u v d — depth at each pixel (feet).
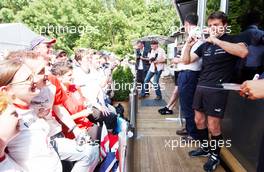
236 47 8.87
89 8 48.96
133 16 64.34
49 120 7.91
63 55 14.49
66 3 44.83
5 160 5.11
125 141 8.20
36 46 9.94
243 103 10.16
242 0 14.07
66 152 7.54
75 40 39.65
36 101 7.37
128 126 10.71
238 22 14.38
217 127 10.28
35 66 7.25
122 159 7.72
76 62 14.64
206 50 10.09
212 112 10.03
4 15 56.49
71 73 11.68
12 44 25.84
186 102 12.92
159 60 25.14
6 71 5.88
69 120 8.70
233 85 6.22
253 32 10.73
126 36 52.13
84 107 10.42
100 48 45.32
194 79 12.57
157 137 14.38
